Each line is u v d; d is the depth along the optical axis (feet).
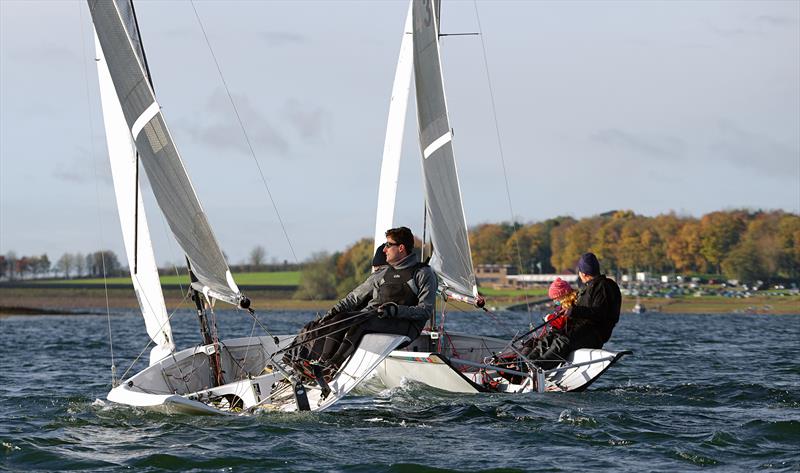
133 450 81.46
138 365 180.24
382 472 73.51
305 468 74.49
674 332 361.10
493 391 117.91
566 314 122.42
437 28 139.95
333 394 97.40
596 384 130.82
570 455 78.64
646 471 72.79
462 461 76.59
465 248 135.03
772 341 268.41
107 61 103.09
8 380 146.82
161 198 101.76
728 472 72.23
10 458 78.95
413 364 117.08
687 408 103.81
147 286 112.57
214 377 111.75
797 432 87.10
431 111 139.95
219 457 77.92
